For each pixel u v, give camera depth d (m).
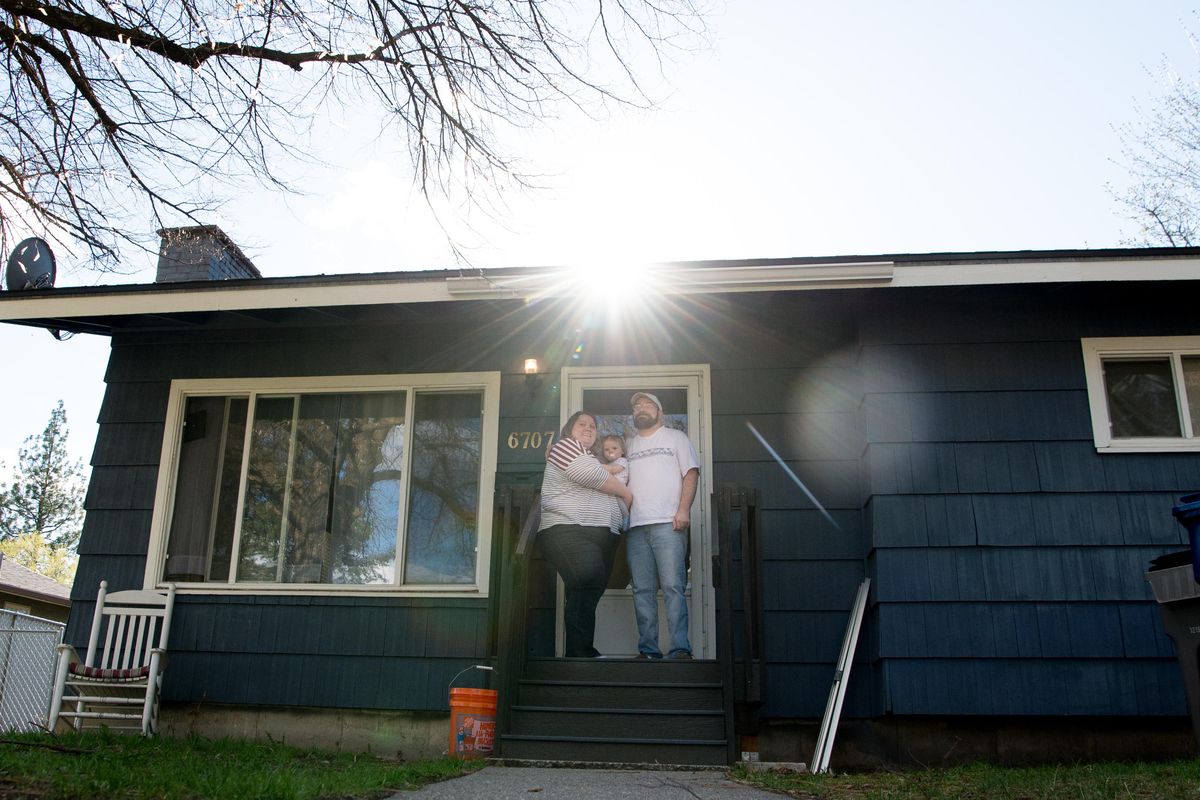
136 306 6.69
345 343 7.35
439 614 6.71
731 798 4.21
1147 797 4.01
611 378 7.05
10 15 6.35
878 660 6.05
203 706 6.77
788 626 6.40
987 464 6.25
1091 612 5.96
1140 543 6.06
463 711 5.56
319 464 7.14
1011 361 6.43
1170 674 5.84
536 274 6.37
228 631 6.87
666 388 7.02
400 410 7.18
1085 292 6.46
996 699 5.85
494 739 5.57
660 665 5.82
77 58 6.66
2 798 3.55
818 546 6.53
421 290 6.49
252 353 7.42
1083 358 6.41
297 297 6.57
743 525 5.91
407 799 4.04
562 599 6.66
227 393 7.37
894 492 6.22
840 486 6.62
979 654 5.92
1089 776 4.79
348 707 6.63
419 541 6.90
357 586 6.83
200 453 7.29
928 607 6.01
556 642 6.59
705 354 6.98
